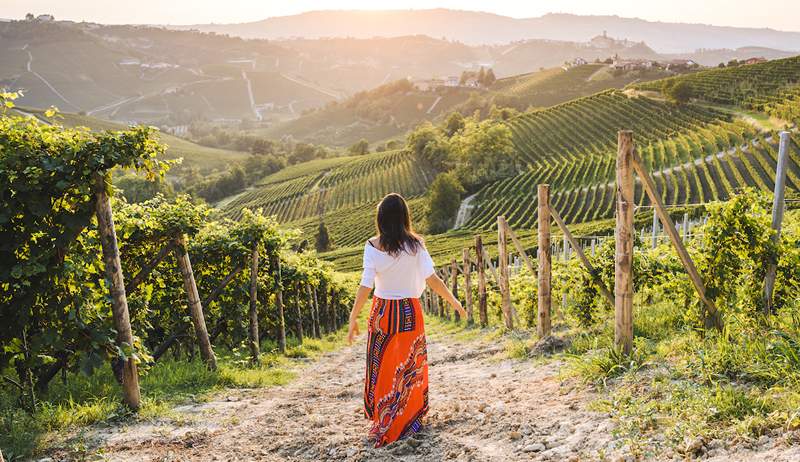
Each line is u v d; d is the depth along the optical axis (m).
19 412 5.18
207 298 9.82
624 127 104.94
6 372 6.11
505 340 9.95
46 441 4.59
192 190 141.75
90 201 5.34
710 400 3.75
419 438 4.26
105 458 4.22
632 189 5.45
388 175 120.69
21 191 5.03
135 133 5.36
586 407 4.35
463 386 6.37
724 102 101.50
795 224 6.41
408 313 4.29
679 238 5.71
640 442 3.41
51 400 5.91
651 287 7.84
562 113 125.12
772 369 4.02
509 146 103.50
